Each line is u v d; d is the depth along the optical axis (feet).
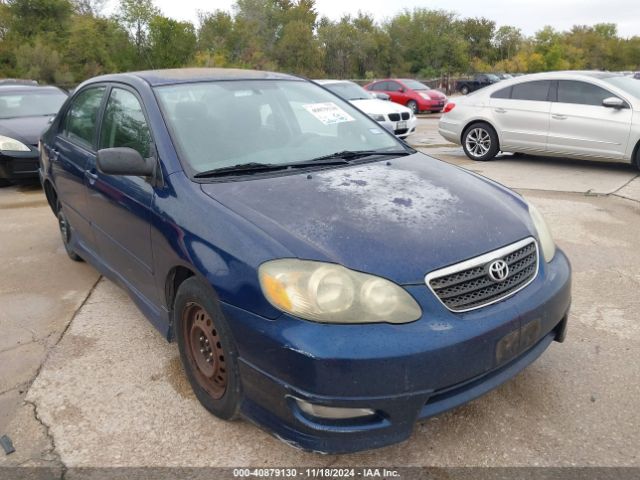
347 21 192.03
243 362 7.73
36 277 15.67
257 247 7.72
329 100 12.91
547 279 8.73
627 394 9.52
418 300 7.31
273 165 10.18
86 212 13.25
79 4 152.56
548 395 9.53
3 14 136.36
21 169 25.98
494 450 8.30
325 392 6.97
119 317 12.97
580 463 8.00
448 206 8.82
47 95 32.48
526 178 26.78
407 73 187.93
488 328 7.49
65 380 10.43
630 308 12.71
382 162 10.85
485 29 220.43
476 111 31.78
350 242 7.66
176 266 9.11
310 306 7.14
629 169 28.37
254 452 8.39
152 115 10.57
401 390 7.05
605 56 260.01
